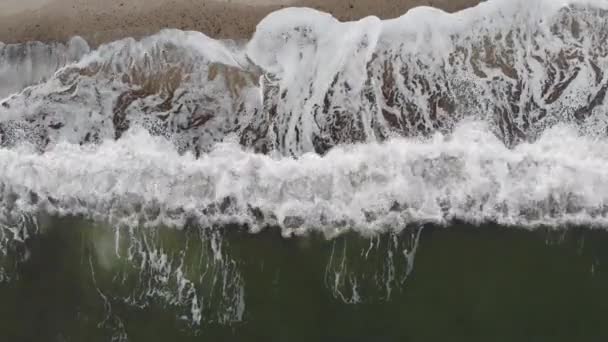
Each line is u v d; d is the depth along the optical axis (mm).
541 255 4848
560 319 4816
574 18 5055
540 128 5004
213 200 5055
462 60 5094
